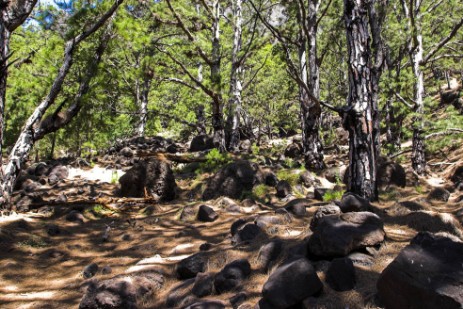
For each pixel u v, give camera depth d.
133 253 6.73
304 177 12.43
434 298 2.84
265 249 4.79
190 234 7.56
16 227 8.14
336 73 34.19
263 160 16.77
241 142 26.58
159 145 25.36
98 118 12.81
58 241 7.69
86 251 7.16
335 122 39.44
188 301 4.19
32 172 16.02
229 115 19.25
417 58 18.67
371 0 13.53
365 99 7.06
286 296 3.51
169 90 27.73
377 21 14.02
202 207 8.88
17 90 15.45
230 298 4.00
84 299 4.41
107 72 12.06
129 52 14.36
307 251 4.46
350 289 3.65
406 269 3.12
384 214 6.38
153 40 14.42
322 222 4.51
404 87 19.12
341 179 13.10
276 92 32.94
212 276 4.57
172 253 6.42
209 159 13.67
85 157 20.58
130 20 11.91
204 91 15.24
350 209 5.56
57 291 5.19
